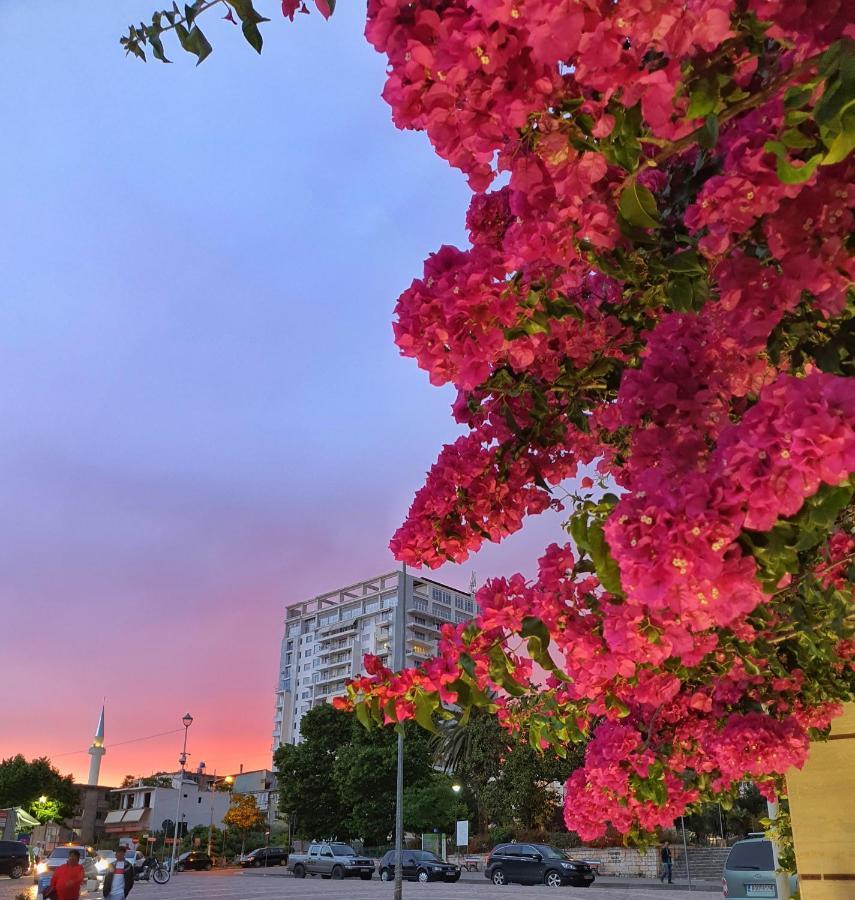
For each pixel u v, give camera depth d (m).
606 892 24.64
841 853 4.75
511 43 1.46
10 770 73.81
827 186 1.72
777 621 3.22
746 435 1.61
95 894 25.83
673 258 2.06
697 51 1.56
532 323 2.20
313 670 116.88
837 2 1.45
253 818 71.38
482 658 3.09
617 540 1.76
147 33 2.35
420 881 33.72
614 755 4.49
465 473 3.11
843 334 2.04
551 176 1.68
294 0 2.08
